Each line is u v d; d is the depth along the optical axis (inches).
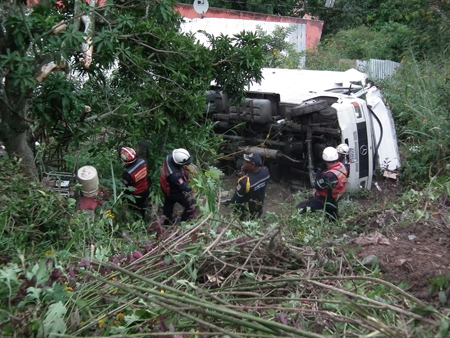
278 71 421.4
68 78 266.8
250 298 109.6
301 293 116.0
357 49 790.5
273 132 349.7
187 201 249.8
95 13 230.7
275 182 361.1
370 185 331.3
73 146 263.9
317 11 1027.9
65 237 168.7
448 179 244.8
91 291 111.0
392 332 88.7
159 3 259.3
